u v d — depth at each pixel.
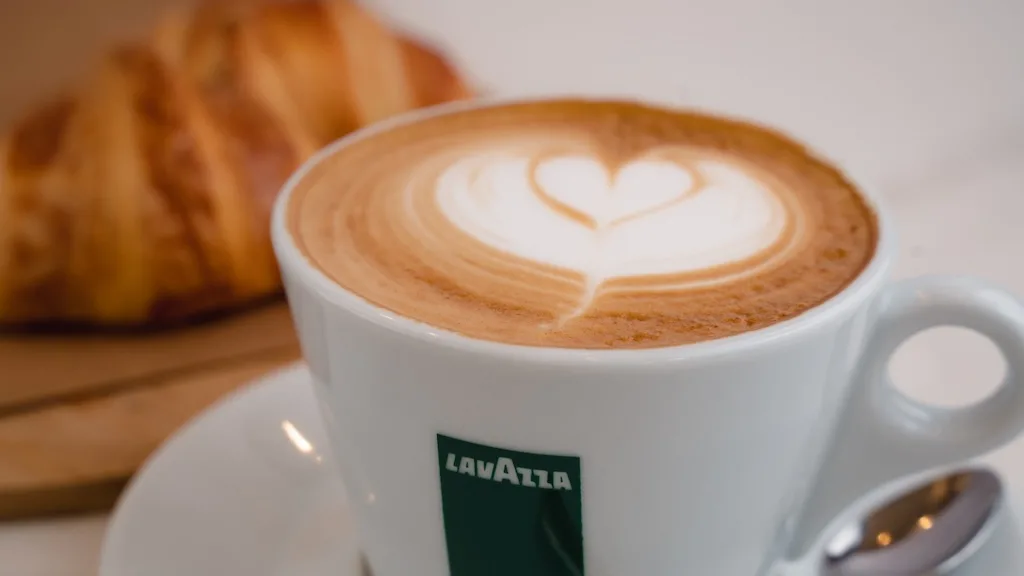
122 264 0.34
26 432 0.31
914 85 0.46
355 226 0.25
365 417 0.24
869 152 0.46
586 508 0.23
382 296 0.23
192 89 0.34
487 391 0.22
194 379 0.33
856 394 0.25
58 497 0.29
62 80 0.34
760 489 0.24
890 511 0.27
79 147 0.33
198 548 0.26
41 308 0.34
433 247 0.25
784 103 0.45
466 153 0.28
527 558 0.24
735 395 0.22
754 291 0.24
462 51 0.42
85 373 0.33
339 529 0.28
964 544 0.26
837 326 0.23
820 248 0.25
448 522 0.24
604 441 0.23
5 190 0.33
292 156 0.35
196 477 0.28
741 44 0.44
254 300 0.36
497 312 0.23
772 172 0.27
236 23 0.36
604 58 0.43
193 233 0.34
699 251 0.25
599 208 0.26
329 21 0.36
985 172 0.46
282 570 0.27
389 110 0.37
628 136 0.29
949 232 0.40
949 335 0.34
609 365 0.22
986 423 0.25
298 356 0.34
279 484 0.28
